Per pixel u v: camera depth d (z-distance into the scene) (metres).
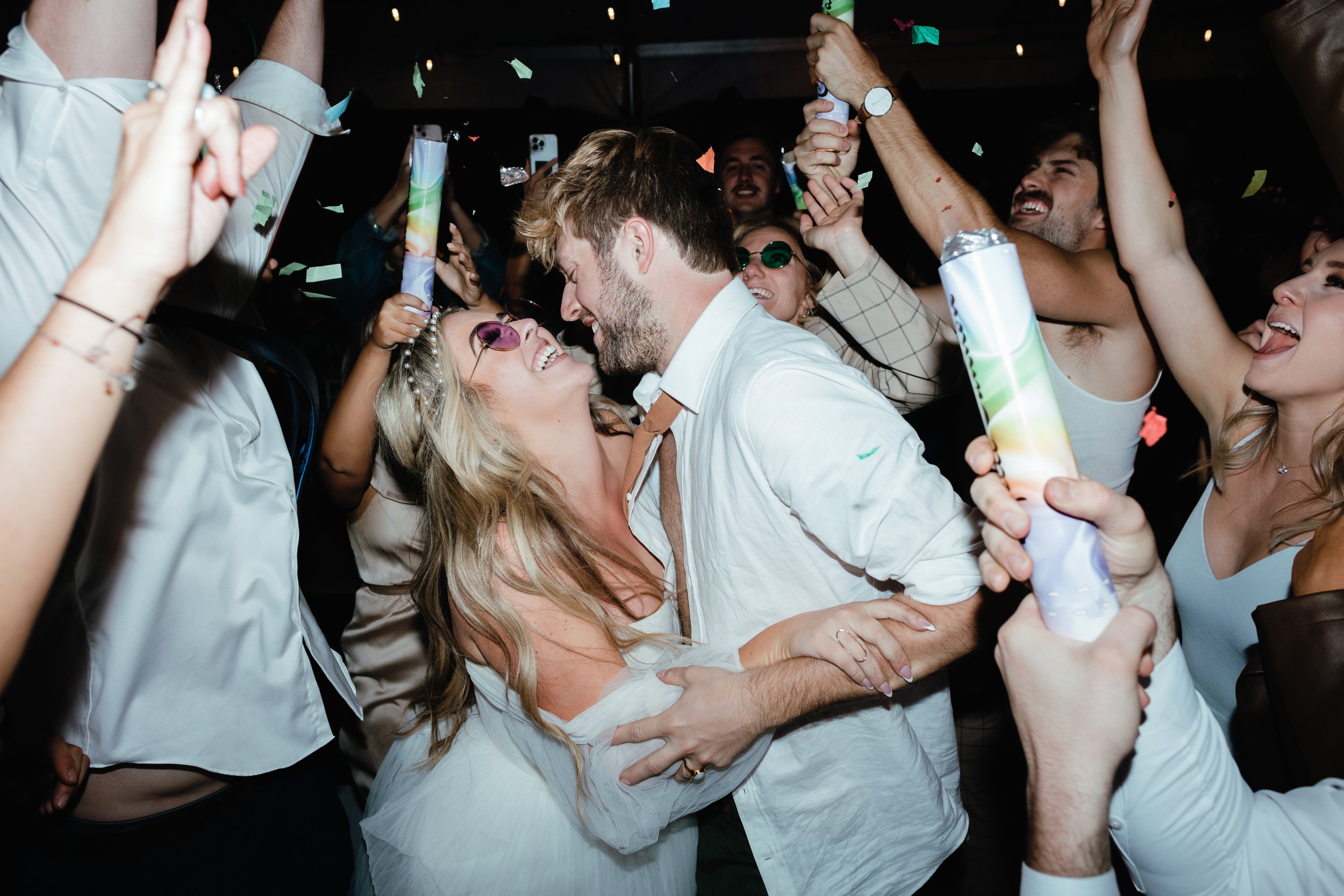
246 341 1.37
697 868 1.68
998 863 2.21
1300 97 1.41
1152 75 4.90
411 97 5.03
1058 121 2.18
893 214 4.18
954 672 2.21
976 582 1.27
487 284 3.10
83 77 1.19
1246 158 3.83
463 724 1.74
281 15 1.71
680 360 1.53
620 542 1.74
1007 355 0.73
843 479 1.28
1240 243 3.84
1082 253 1.89
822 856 1.55
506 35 5.06
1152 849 0.90
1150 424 3.00
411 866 1.56
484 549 1.50
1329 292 1.34
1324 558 1.22
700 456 1.51
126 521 1.27
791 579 1.47
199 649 1.38
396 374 1.67
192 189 0.70
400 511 2.12
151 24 1.25
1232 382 1.60
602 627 1.46
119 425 1.26
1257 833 0.89
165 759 1.36
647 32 5.16
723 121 5.05
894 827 1.55
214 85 1.60
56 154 1.17
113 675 1.29
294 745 1.51
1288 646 1.02
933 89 5.21
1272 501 1.48
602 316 1.57
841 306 2.08
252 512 1.44
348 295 2.90
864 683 1.27
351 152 4.12
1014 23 5.12
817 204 2.05
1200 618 1.58
